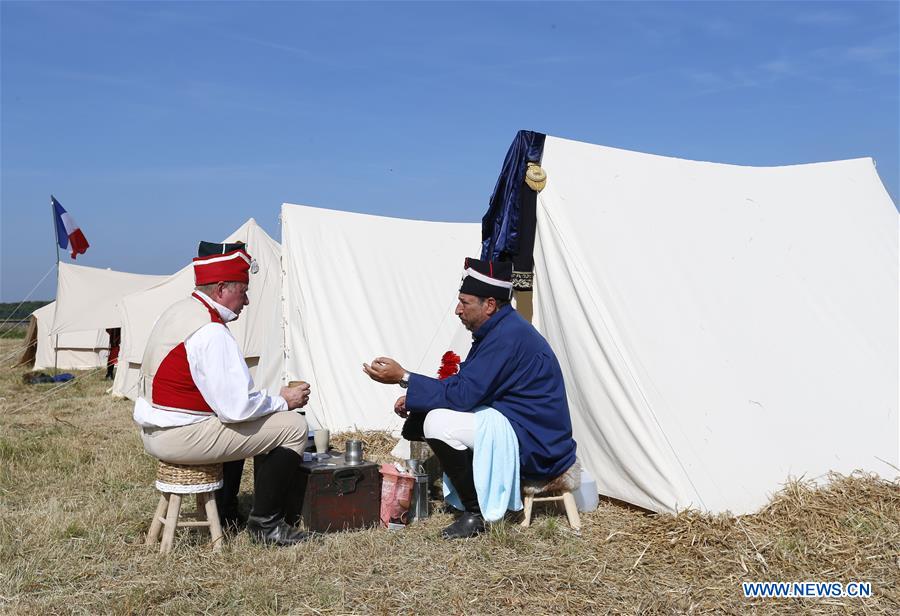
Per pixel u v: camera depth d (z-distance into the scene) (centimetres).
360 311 853
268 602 354
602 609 348
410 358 843
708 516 441
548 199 548
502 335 456
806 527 432
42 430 857
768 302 566
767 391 516
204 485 418
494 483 439
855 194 692
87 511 490
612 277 529
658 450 474
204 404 410
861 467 499
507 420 450
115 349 1670
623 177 586
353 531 453
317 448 502
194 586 373
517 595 360
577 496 484
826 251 623
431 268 924
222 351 409
